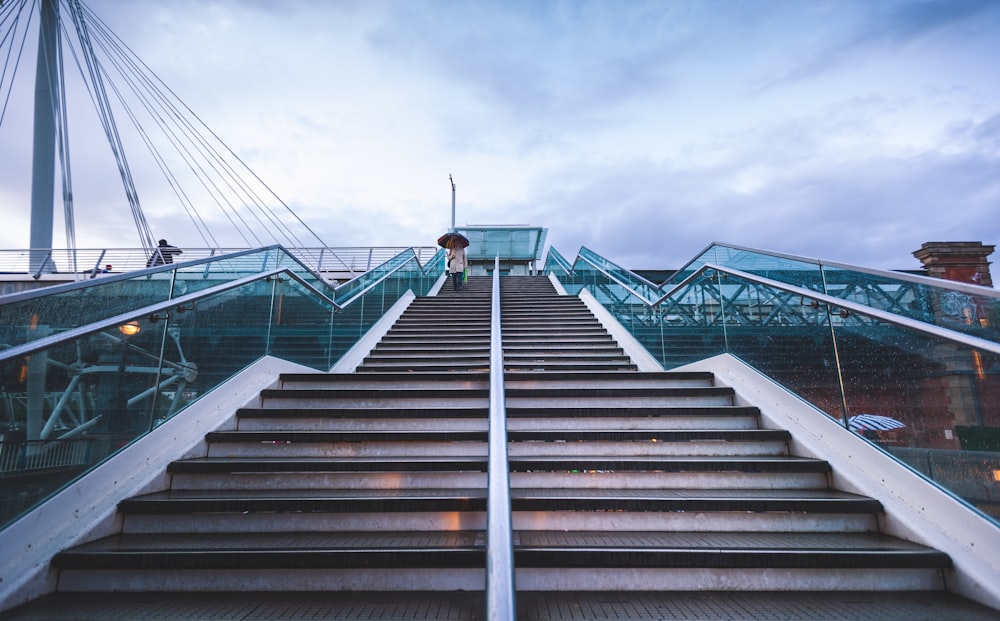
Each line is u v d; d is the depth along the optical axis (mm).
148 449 2840
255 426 3496
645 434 3145
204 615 1823
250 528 2404
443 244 13727
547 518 2414
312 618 1806
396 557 2061
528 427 3467
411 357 6273
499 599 1119
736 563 2041
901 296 2844
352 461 2807
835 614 1815
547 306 9789
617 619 1793
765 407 3508
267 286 4566
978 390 2271
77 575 2041
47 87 17828
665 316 5770
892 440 2564
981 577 1910
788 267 3842
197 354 3471
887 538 2271
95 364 2541
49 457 2236
